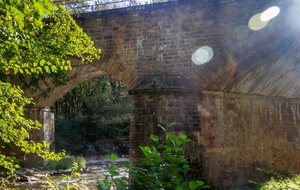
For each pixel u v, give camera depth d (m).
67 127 30.34
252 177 15.41
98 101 35.09
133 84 13.88
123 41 14.08
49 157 6.96
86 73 19.36
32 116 20.56
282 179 14.43
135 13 13.94
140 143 12.26
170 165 3.10
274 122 18.16
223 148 13.93
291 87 19.06
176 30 13.44
